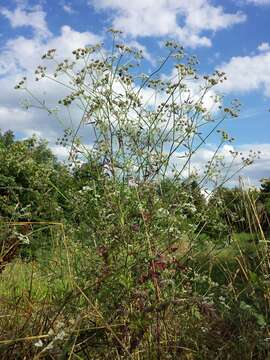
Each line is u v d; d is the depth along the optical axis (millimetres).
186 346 3096
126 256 3088
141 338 2832
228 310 3367
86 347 2836
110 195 3318
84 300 2939
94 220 3359
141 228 3221
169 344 3031
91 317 2936
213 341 3188
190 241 3520
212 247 3760
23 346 2768
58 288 3436
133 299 2883
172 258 3084
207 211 3730
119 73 3674
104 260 3006
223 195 3977
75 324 2730
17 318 3055
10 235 3186
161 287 2941
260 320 3135
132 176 3428
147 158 3461
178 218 3484
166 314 3002
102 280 2895
